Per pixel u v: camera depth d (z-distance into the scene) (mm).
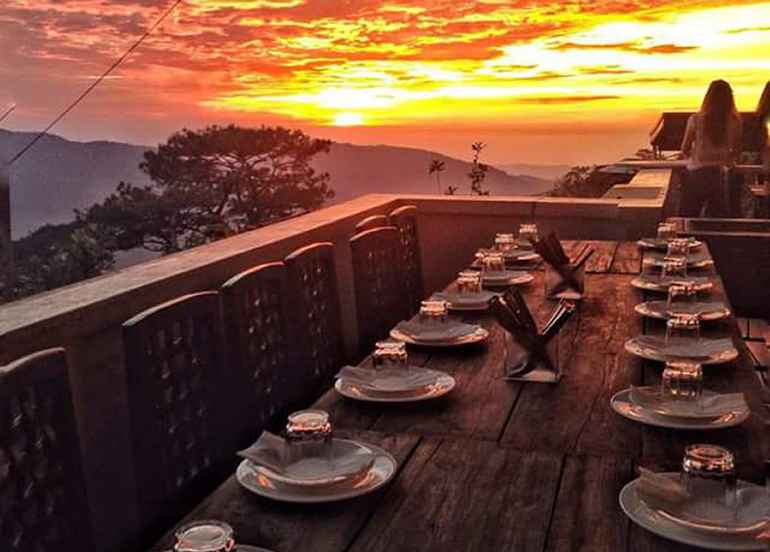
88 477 2406
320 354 2914
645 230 5055
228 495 1616
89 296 2445
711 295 3234
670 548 1407
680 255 3768
